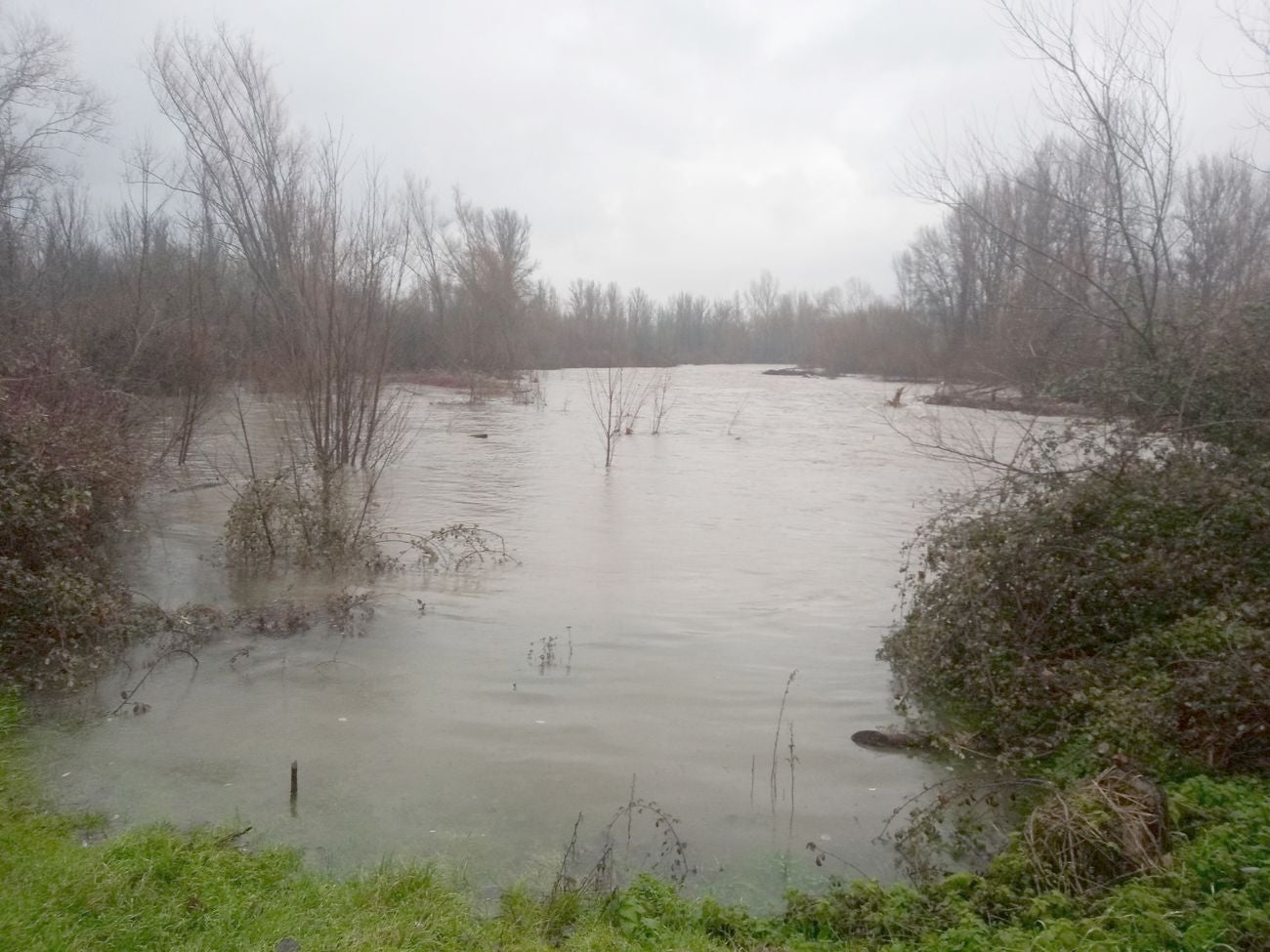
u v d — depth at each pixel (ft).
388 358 59.62
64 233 87.86
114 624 27.32
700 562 40.86
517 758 21.70
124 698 23.73
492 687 25.91
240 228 78.38
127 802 19.04
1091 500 25.72
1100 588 24.04
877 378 185.68
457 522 48.19
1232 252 34.17
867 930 15.11
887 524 49.85
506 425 97.09
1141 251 32.12
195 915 14.35
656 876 17.13
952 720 24.09
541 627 31.37
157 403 55.16
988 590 24.48
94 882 14.62
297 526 39.96
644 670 27.58
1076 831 15.84
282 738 22.39
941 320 135.54
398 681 26.27
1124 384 28.19
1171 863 14.99
